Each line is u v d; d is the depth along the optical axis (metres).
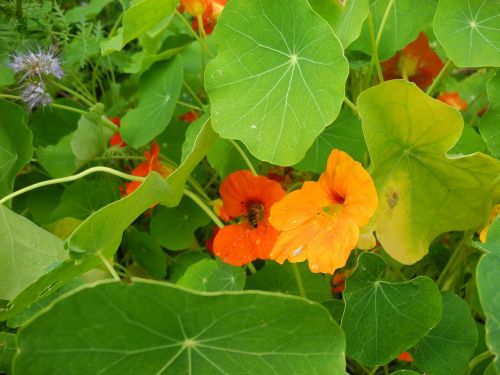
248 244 0.22
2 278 0.20
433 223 0.21
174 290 0.13
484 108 0.31
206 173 0.30
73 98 0.32
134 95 0.32
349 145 0.24
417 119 0.19
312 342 0.14
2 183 0.26
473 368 0.20
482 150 0.25
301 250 0.19
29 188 0.21
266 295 0.14
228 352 0.15
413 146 0.20
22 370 0.13
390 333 0.19
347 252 0.18
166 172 0.27
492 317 0.14
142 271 0.29
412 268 0.25
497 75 0.22
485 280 0.15
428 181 0.20
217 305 0.14
